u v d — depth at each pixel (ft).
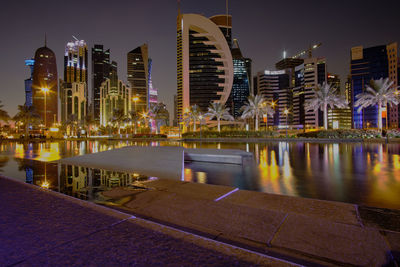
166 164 30.19
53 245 8.09
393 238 9.27
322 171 30.76
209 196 15.64
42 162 34.27
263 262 6.89
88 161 34.24
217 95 573.33
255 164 37.45
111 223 10.07
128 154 36.40
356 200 17.35
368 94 141.79
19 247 7.97
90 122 387.75
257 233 9.92
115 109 303.07
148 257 7.19
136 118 288.71
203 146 95.61
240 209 12.78
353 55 529.45
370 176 27.17
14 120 239.09
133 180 20.47
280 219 11.31
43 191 16.07
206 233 10.05
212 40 579.07
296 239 9.32
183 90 568.00
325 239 9.26
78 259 7.12
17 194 15.21
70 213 11.39
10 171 25.48
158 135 237.86
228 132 175.73
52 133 279.08
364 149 68.08
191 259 7.07
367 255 8.07
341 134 123.34
